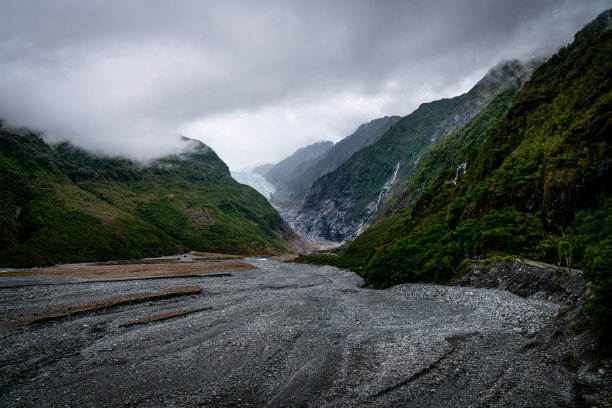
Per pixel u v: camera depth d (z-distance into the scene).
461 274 33.47
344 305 29.89
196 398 12.50
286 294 36.50
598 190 27.64
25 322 24.02
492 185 40.94
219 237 157.12
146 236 119.88
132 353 17.66
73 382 14.17
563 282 21.92
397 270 40.16
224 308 29.47
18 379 14.67
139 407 11.92
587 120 33.28
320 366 15.34
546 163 34.19
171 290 38.00
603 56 44.44
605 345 12.21
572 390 11.30
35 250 79.25
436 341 17.75
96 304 30.05
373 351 17.05
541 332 16.50
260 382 13.81
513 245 31.53
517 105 60.34
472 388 12.37
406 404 11.52
